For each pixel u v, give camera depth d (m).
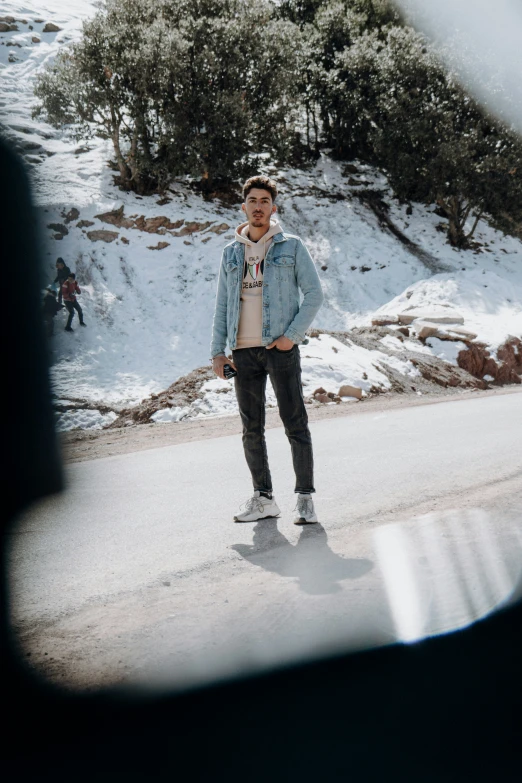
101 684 1.78
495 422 7.30
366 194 30.39
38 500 4.57
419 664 1.79
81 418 11.30
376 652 1.87
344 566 2.63
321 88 31.06
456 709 1.57
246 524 3.47
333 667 1.79
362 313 22.59
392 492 3.96
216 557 2.89
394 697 1.63
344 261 25.36
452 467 4.62
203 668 1.83
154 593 2.49
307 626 2.07
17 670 1.89
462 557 2.66
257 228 3.36
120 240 20.92
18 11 35.22
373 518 3.39
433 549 2.78
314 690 1.68
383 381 13.23
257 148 25.92
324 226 27.28
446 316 17.59
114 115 23.66
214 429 8.82
